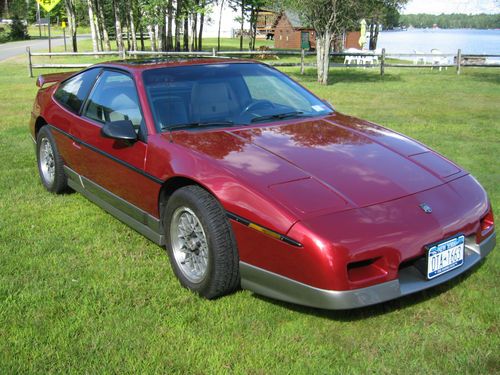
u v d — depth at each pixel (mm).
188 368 2576
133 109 3900
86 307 3133
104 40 45625
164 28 31641
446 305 3127
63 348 2732
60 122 4863
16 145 7465
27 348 2727
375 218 2801
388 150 3557
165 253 3936
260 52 21844
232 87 4156
